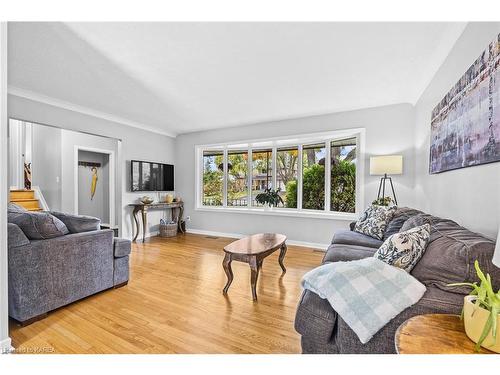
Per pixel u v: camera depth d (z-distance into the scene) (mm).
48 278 2055
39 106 3449
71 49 2250
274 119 4586
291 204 4836
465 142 1832
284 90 3207
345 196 4266
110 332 1846
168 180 5641
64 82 2975
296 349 1664
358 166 4008
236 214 5168
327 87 3107
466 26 1840
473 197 1777
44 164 5445
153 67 2590
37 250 1995
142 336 1798
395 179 3707
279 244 2742
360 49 2234
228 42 2129
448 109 2174
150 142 5246
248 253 2402
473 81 1706
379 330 1106
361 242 2570
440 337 888
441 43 2131
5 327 1597
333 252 2250
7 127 1607
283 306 2248
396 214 2691
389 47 2201
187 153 5738
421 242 1417
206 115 4352
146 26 1921
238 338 1780
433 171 2645
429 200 2902
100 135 4293
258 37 2059
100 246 2467
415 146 3553
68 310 2162
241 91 3234
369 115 3885
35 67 2598
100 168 6637
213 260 3609
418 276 1307
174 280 2857
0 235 1575
